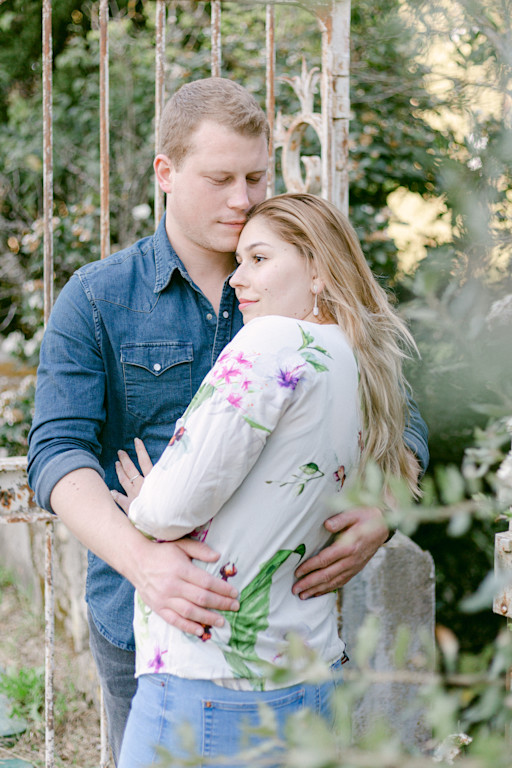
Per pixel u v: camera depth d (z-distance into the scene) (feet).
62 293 5.98
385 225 12.57
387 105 11.75
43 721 10.36
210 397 4.44
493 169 3.28
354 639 8.14
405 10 5.71
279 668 2.72
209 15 16.15
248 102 5.56
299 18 14.29
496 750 2.18
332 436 4.64
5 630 13.08
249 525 4.58
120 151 16.38
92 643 6.46
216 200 5.57
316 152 13.32
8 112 17.97
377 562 8.18
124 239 16.06
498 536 6.19
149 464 5.82
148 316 5.94
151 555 4.72
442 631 2.62
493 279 3.40
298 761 2.28
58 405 5.66
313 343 4.67
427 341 7.37
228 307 6.03
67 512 5.24
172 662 4.65
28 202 17.12
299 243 5.15
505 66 4.06
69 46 17.93
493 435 3.22
